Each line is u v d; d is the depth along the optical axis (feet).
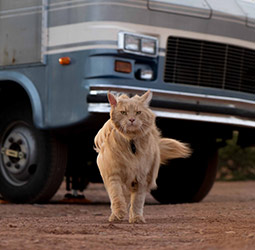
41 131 40.37
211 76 39.27
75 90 37.29
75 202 45.68
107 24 36.76
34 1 39.93
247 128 41.86
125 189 28.55
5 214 34.50
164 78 37.99
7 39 41.19
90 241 20.56
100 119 36.47
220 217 30.07
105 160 27.61
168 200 46.85
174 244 20.27
